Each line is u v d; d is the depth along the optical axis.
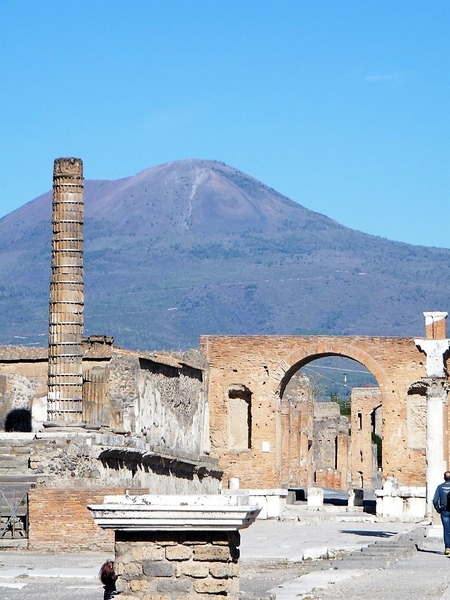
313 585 40.78
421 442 92.12
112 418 77.88
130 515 30.08
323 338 93.44
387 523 83.31
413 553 53.28
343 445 144.50
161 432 84.00
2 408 86.81
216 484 92.12
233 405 95.44
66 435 64.69
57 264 72.00
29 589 41.25
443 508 51.44
